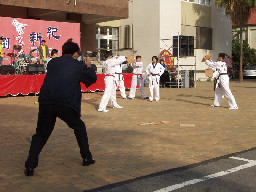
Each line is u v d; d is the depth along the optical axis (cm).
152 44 2498
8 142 684
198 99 1505
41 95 481
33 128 831
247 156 565
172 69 2388
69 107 477
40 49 1747
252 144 650
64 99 473
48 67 496
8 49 1814
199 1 2997
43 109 479
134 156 571
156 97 1438
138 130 793
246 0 2738
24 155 586
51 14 2200
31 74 1606
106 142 673
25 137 730
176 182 441
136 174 477
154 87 1428
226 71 1171
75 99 484
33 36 1898
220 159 548
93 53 2180
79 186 433
